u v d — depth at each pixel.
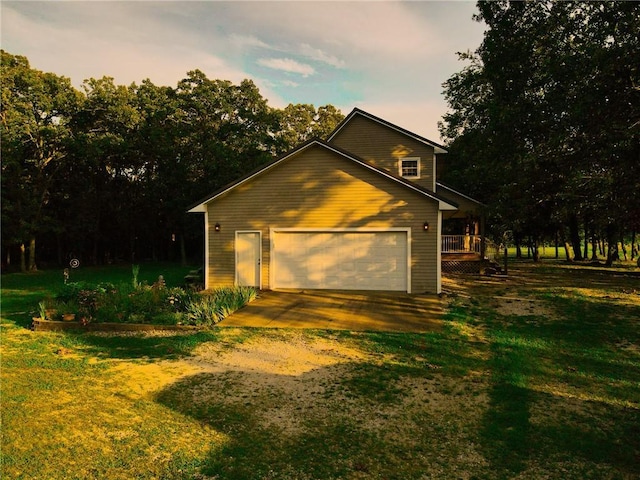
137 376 6.62
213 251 15.89
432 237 14.29
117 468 4.05
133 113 28.52
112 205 33.25
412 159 19.20
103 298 10.81
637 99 15.44
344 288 14.92
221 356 7.63
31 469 4.03
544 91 19.12
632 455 4.28
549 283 17.28
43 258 34.78
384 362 7.27
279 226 15.37
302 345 8.30
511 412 5.25
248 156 31.08
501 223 26.36
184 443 4.53
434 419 5.07
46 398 5.74
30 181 27.25
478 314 11.07
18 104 24.73
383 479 3.87
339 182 14.94
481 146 23.92
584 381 6.34
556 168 18.56
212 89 30.69
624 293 14.43
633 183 15.91
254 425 4.94
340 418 5.11
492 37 20.22
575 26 17.33
